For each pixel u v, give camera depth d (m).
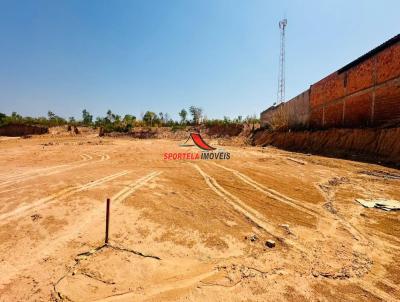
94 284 3.60
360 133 15.51
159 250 4.49
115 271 3.89
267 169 11.95
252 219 5.87
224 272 3.88
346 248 4.57
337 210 6.45
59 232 5.14
